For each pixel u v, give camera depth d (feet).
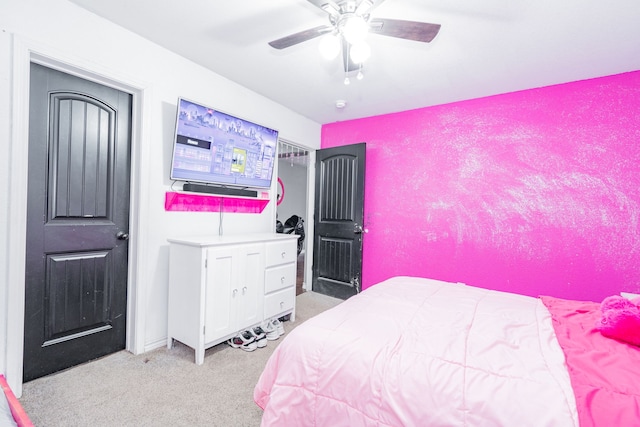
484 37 6.49
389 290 6.18
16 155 5.18
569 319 4.74
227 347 7.63
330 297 12.35
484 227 9.62
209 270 6.84
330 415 3.49
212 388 5.84
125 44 6.62
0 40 5.00
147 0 5.68
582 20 5.82
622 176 7.77
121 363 6.64
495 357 3.44
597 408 2.59
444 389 3.04
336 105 10.90
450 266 10.21
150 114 7.13
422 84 8.93
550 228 8.64
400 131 11.33
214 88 8.59
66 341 6.29
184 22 6.38
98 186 6.66
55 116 5.97
